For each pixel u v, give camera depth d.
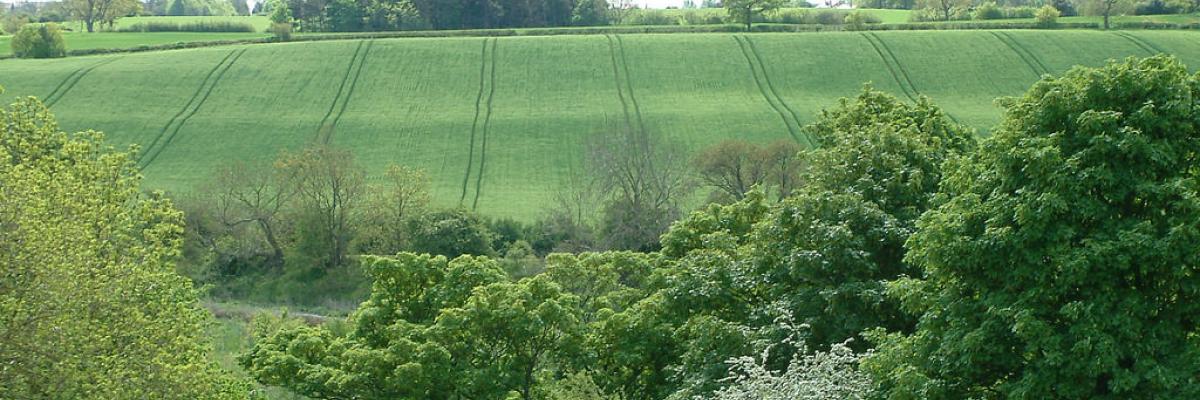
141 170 199.88
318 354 73.31
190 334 66.75
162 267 75.12
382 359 67.94
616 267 85.62
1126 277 44.41
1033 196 45.12
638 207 160.75
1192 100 46.03
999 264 46.59
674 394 62.91
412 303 76.94
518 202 182.12
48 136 75.94
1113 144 44.12
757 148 166.50
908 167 68.88
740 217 83.69
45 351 48.06
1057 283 44.34
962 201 48.16
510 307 69.81
